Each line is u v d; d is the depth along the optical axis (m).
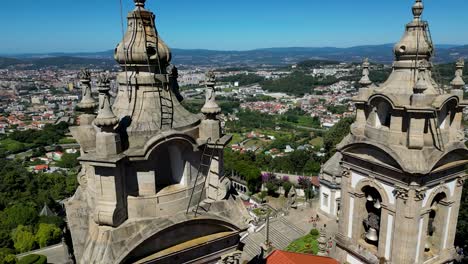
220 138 24.72
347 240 36.19
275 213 86.56
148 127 22.25
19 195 130.38
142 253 21.55
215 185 24.97
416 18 31.16
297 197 114.50
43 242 83.12
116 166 20.41
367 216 35.62
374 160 32.22
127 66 22.91
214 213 24.44
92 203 22.48
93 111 24.12
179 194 23.14
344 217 36.38
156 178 23.80
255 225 78.19
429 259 33.09
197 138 24.41
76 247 24.17
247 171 125.06
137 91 23.05
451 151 30.27
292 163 150.88
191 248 22.75
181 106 24.92
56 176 148.25
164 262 22.11
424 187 29.95
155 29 23.56
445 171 31.25
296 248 70.12
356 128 34.50
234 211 25.22
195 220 22.64
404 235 30.77
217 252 24.34
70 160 194.75
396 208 31.11
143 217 22.17
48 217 97.56
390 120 31.25
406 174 29.50
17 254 79.69
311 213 84.69
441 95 29.86
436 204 33.44
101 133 20.27
